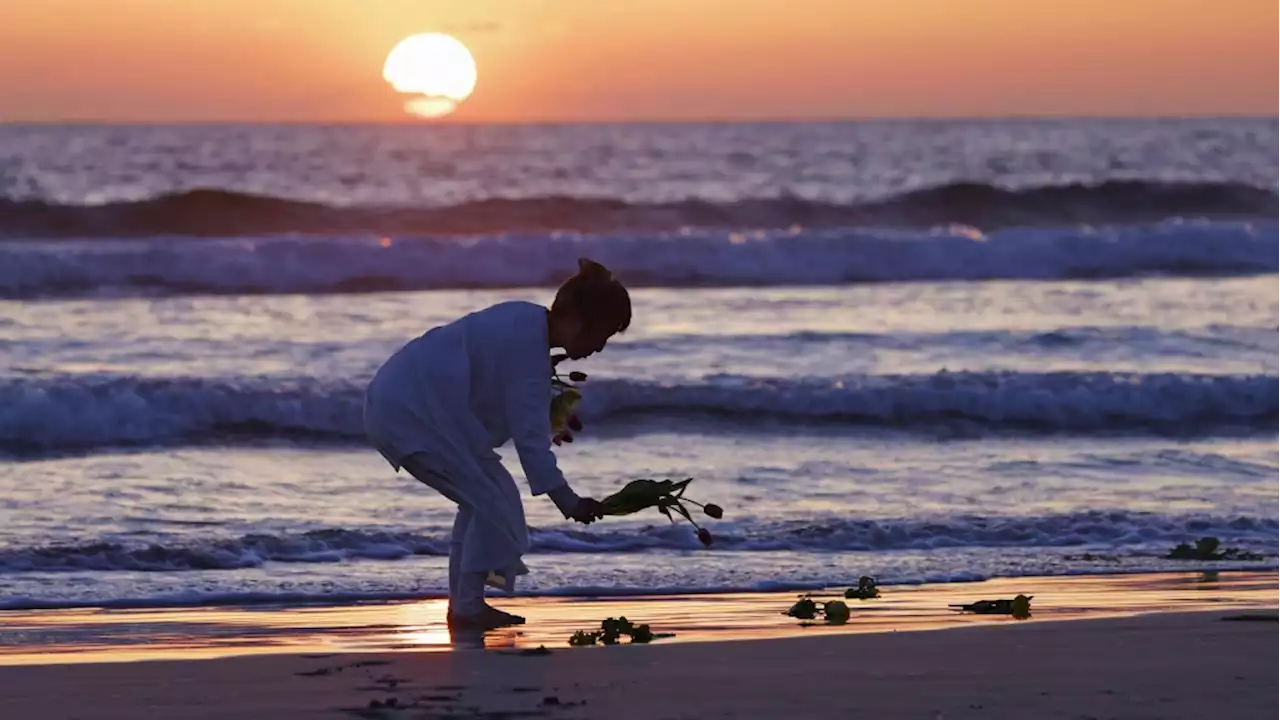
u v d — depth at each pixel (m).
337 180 97.44
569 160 121.25
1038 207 64.94
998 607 12.70
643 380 28.38
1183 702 7.99
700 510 18.98
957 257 46.94
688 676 8.91
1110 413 27.58
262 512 18.73
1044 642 10.09
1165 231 48.53
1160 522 18.27
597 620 12.26
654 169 111.69
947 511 19.14
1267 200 65.62
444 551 16.69
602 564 15.70
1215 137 144.25
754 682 8.68
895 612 12.64
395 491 20.34
